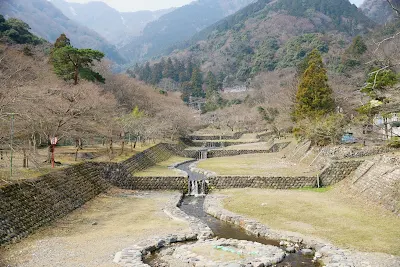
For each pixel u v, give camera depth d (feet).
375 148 103.19
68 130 95.86
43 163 83.51
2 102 67.21
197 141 249.14
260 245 54.60
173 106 244.01
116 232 59.41
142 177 103.40
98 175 94.58
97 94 125.29
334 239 55.47
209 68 488.02
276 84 268.62
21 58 128.77
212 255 50.52
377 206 71.10
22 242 51.01
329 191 92.89
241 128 296.92
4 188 53.67
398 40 122.21
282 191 96.27
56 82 120.26
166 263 48.19
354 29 443.73
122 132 129.49
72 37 593.42
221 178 104.17
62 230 58.95
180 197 92.32
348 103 137.59
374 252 49.39
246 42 503.61
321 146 122.52
